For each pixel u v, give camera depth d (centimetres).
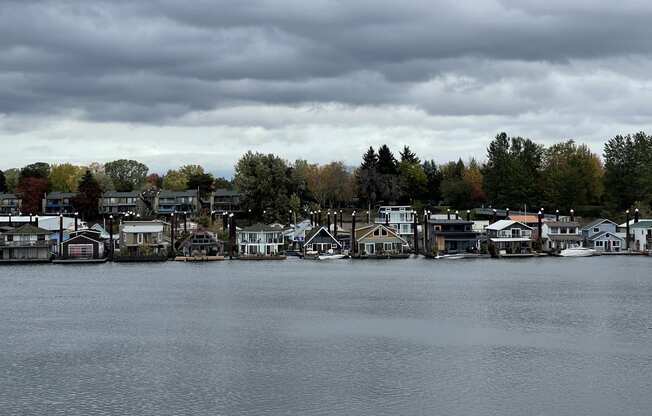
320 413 5341
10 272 15062
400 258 18250
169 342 7694
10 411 5391
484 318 9100
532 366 6581
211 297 11144
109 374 6381
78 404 5547
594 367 6531
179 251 18012
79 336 8031
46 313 9625
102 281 13412
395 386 5981
